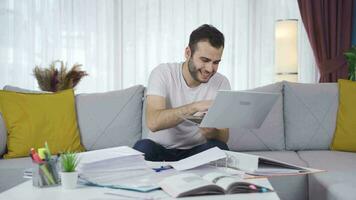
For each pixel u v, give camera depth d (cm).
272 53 346
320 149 248
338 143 241
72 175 120
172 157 197
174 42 351
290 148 249
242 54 349
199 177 120
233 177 124
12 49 348
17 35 347
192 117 174
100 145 250
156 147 193
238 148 246
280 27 309
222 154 145
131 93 255
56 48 351
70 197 110
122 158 132
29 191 118
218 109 150
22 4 348
